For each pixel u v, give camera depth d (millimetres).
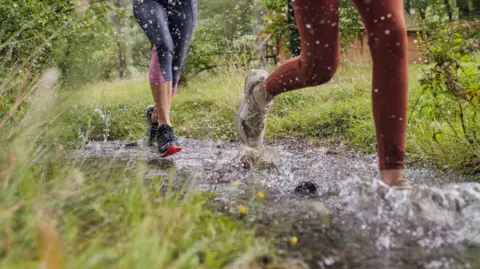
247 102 2912
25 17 5523
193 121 5707
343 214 1987
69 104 3389
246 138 3027
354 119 4430
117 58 18969
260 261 1513
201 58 9586
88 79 5816
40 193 1788
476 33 2707
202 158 3555
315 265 1494
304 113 5199
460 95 2848
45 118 2695
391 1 2053
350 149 3807
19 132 2398
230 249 1563
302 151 3775
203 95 7188
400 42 2059
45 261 1188
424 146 3295
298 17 2266
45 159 2314
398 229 1795
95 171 2584
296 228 1829
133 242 1397
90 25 7707
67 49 6430
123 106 6809
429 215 1885
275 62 8672
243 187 2518
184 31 3691
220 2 10141
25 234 1438
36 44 4930
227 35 10125
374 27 2072
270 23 8102
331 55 2275
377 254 1577
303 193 2357
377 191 2061
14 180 1804
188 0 3668
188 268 1384
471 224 1817
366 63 6309
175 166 3232
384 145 2115
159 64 3465
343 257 1556
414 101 4020
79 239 1540
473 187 2066
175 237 1593
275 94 2732
